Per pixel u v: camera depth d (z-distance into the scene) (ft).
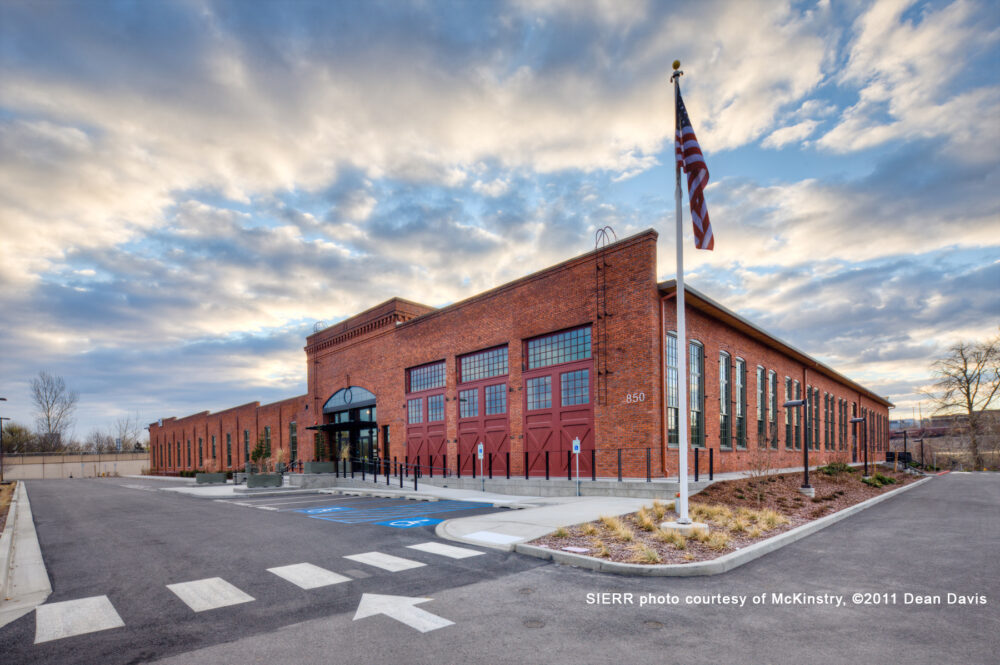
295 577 25.32
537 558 28.66
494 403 78.59
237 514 52.08
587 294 65.92
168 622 19.42
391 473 98.27
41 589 24.61
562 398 68.33
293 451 135.23
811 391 114.21
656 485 51.60
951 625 18.42
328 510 53.67
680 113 35.73
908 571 26.09
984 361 185.57
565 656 15.92
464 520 40.11
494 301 78.84
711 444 69.10
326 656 16.05
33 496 90.68
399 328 99.40
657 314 59.62
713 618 19.19
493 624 18.63
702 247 33.91
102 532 41.88
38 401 283.38
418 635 17.67
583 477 64.49
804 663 15.33
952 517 47.60
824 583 23.82
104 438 380.99
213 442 190.80
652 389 57.98
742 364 81.76
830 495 60.29
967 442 201.46
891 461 150.20
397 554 30.07
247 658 16.01
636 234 61.00
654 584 23.61
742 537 33.09
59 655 16.56
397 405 98.37
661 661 15.52
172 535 39.19
